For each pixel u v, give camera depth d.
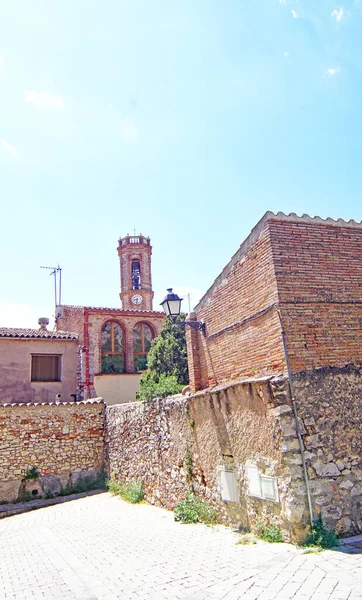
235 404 9.00
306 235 9.03
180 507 10.60
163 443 12.54
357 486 7.68
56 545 9.91
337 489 7.54
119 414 16.44
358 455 7.86
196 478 10.62
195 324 11.96
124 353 24.52
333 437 7.80
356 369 8.38
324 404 7.94
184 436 11.23
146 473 13.72
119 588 6.54
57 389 22.41
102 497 15.51
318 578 5.66
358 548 6.74
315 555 6.55
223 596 5.57
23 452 16.52
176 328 21.30
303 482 7.39
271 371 8.49
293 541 7.17
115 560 8.09
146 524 10.71
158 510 12.20
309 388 7.95
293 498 7.25
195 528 9.59
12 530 12.38
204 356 11.97
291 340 8.19
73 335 23.69
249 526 8.43
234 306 10.35
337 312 8.69
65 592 6.71
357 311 8.85
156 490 12.86
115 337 24.62
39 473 16.56
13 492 16.02
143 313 25.16
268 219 8.88
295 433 7.60
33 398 21.73
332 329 8.52
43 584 7.29
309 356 8.18
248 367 9.52
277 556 6.71
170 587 6.25
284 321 8.27
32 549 9.92
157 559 7.75
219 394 9.57
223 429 9.45
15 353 21.88
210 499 9.95
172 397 12.55
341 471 7.66
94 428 17.94
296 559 6.45
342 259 9.15
